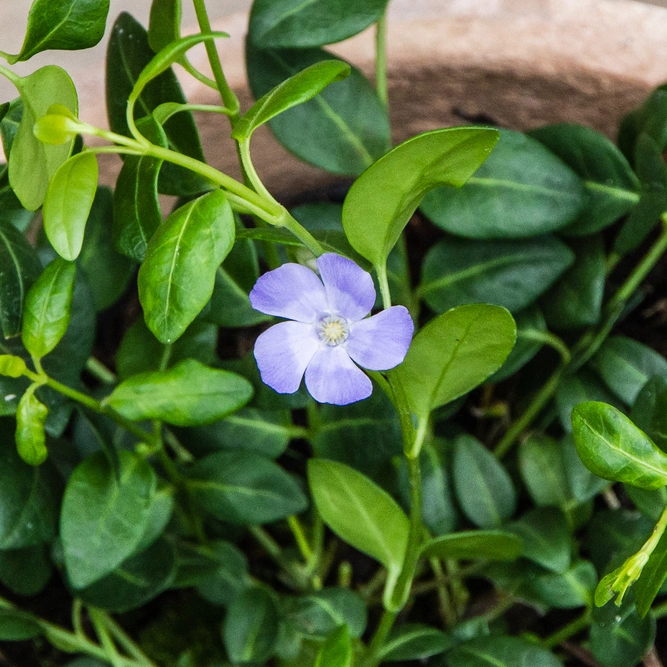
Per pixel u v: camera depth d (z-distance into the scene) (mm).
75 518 513
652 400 512
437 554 520
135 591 540
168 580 541
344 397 468
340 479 511
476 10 567
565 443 553
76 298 523
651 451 462
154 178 476
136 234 481
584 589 535
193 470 547
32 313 490
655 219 532
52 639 564
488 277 551
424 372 477
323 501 518
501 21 562
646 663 555
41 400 514
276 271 466
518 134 541
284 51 537
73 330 522
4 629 545
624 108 569
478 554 521
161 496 542
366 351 465
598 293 549
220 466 546
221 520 570
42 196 466
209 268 457
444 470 559
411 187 461
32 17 466
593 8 560
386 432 537
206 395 500
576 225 551
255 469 546
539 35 560
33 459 492
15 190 466
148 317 458
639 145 535
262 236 473
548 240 548
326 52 539
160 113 486
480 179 541
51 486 530
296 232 465
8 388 510
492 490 553
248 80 540
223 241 458
